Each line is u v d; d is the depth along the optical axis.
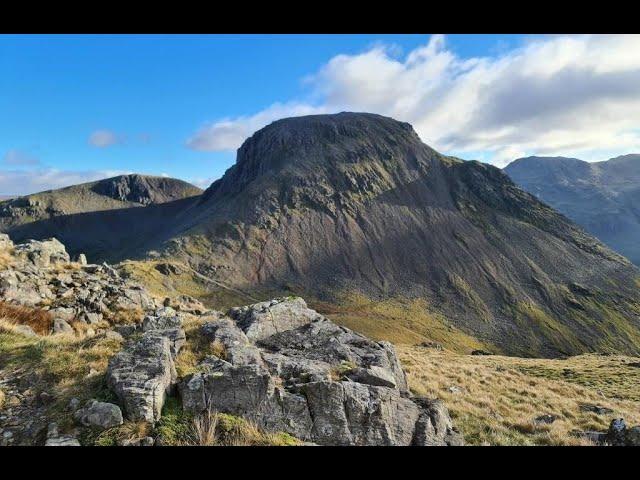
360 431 10.98
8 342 13.57
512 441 16.52
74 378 10.73
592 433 18.45
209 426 9.08
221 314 18.47
